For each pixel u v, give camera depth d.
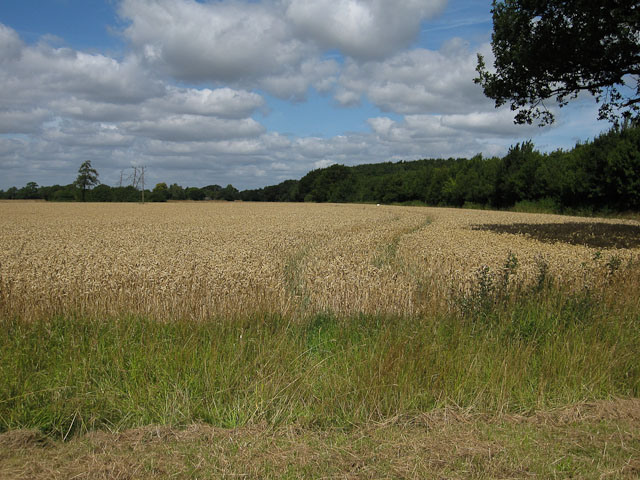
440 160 177.38
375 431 4.32
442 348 5.76
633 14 16.84
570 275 10.30
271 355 5.59
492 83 21.48
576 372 5.38
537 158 61.00
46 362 5.51
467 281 9.53
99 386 5.01
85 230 28.08
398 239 20.72
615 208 44.69
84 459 3.83
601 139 45.44
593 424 4.55
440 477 3.62
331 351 6.25
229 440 4.12
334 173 127.69
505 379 5.07
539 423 4.56
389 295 8.72
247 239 20.45
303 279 10.66
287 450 3.98
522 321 6.79
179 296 8.48
